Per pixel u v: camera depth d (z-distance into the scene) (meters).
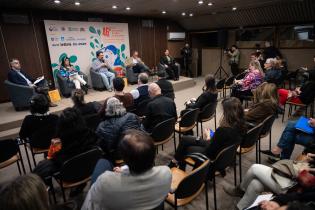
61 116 1.87
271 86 2.64
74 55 6.53
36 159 3.12
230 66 8.62
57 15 6.16
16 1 4.75
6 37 5.41
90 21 6.76
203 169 1.52
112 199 1.02
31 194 0.76
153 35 8.65
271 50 7.18
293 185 1.58
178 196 1.49
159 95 2.75
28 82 4.76
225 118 2.01
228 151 1.78
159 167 1.14
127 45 7.79
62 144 1.88
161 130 2.49
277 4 6.33
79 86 5.57
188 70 9.51
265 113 2.60
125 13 7.13
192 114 2.91
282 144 2.48
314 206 1.25
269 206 1.39
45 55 6.11
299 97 3.92
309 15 6.43
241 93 4.62
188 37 10.06
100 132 2.11
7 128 3.96
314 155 1.78
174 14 7.72
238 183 2.35
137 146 1.04
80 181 1.89
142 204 1.05
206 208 1.88
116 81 3.12
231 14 7.65
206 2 5.60
